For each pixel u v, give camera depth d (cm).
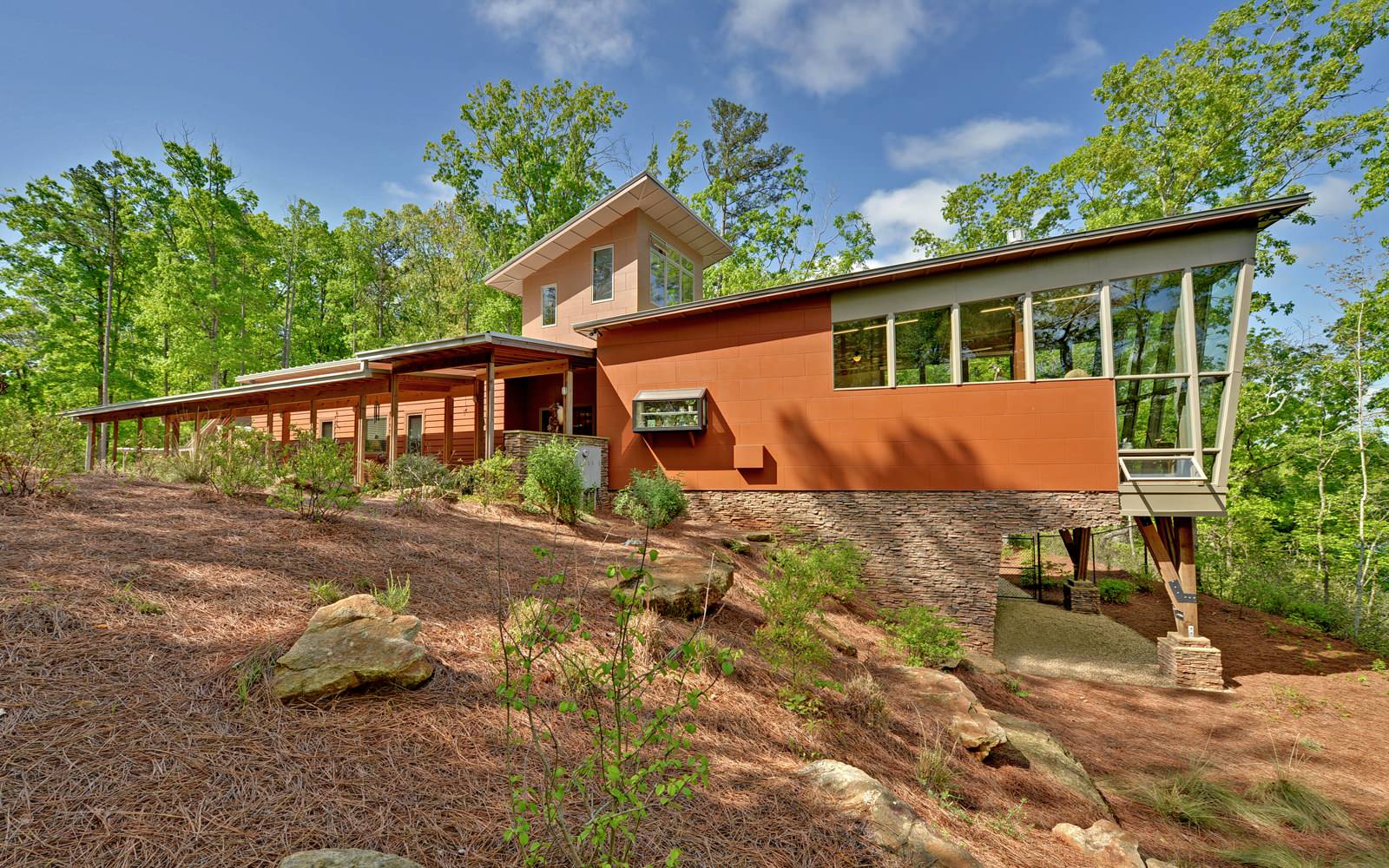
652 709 360
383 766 246
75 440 593
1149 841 475
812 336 1172
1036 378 1031
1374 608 1373
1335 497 1647
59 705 241
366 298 3484
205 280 2484
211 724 250
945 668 781
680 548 859
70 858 172
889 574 1096
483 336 1090
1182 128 2083
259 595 385
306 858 177
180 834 188
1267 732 778
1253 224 917
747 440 1206
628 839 212
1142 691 921
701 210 2931
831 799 304
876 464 1118
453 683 327
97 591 341
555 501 867
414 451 1809
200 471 742
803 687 488
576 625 243
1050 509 1013
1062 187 2514
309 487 678
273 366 2888
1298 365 1747
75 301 2748
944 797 380
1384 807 595
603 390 1323
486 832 217
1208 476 964
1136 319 981
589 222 1587
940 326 1084
